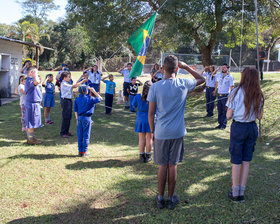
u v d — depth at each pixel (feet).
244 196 12.67
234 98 11.81
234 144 11.87
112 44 48.16
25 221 10.73
